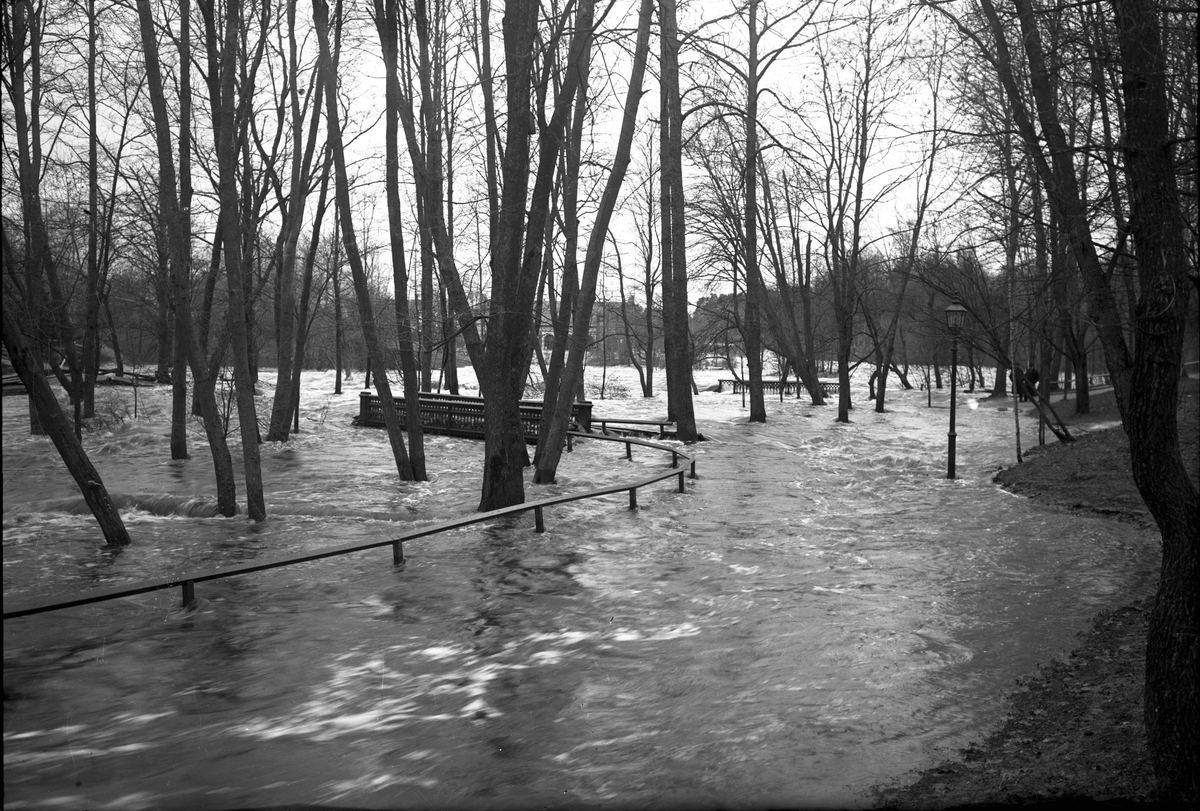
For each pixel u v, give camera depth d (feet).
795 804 16.26
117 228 84.02
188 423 98.17
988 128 43.91
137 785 17.51
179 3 53.98
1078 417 103.71
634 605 30.48
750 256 114.11
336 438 88.84
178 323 46.65
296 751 19.12
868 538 41.57
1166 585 15.15
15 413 104.53
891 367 212.43
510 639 26.84
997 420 122.31
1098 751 17.17
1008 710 20.47
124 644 26.50
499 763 18.43
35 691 22.72
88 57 81.51
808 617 28.43
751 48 99.19
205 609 30.09
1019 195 42.65
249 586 33.12
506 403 48.39
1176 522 15.11
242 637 27.17
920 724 19.84
